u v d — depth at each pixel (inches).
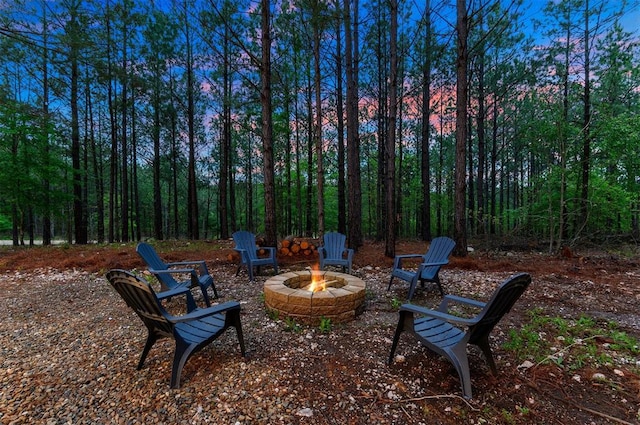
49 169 378.9
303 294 132.3
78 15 298.2
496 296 80.0
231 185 681.6
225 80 483.2
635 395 82.4
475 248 348.5
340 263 210.2
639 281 200.5
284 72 459.5
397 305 153.8
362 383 88.5
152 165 703.1
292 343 112.9
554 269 232.2
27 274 224.1
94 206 889.5
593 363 98.3
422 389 86.0
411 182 618.8
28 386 86.7
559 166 321.7
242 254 217.8
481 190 500.7
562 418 74.9
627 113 315.3
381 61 474.3
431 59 412.2
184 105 535.5
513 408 78.5
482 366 97.7
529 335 116.0
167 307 157.2
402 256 188.2
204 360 100.6
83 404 79.1
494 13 403.2
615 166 340.5
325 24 262.1
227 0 396.2
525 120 608.4
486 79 518.9
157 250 335.6
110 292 180.9
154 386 86.2
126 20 324.8
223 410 76.5
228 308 96.5
